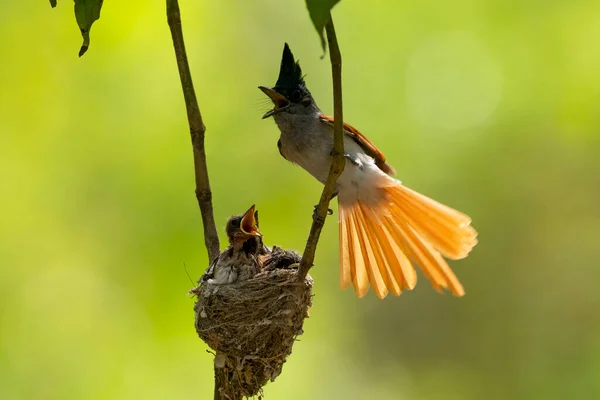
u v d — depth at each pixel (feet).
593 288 53.72
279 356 25.99
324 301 45.47
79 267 40.01
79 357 38.47
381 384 55.57
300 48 48.11
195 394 37.65
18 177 41.42
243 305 25.82
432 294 58.29
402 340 57.67
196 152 22.74
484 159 48.62
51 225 40.78
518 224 51.55
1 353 38.11
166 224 40.11
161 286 39.06
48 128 42.09
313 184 43.68
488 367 56.08
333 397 45.39
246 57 46.50
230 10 46.34
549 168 49.52
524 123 48.78
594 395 51.70
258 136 43.93
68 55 42.73
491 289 55.83
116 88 42.32
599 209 50.90
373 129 47.32
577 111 48.39
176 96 42.47
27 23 42.91
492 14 48.83
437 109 48.08
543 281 54.60
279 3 48.16
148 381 37.81
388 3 48.91
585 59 48.24
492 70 48.60
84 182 41.29
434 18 49.11
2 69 42.45
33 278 39.88
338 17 48.78
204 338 26.16
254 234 27.40
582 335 53.88
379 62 48.26
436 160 47.91
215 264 24.47
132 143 41.63
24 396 37.55
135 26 42.52
